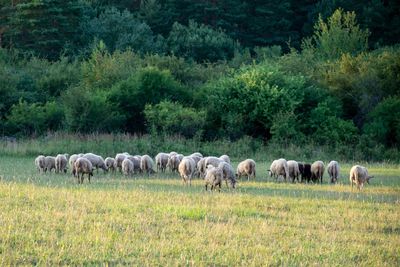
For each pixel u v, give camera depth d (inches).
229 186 1341.0
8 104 2657.5
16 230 794.2
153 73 2699.3
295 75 2851.9
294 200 1125.1
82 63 3159.5
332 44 3501.5
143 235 803.4
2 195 1048.2
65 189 1155.9
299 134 2475.4
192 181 1441.9
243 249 754.8
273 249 761.6
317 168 1539.1
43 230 805.2
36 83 2952.8
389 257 758.5
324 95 2736.2
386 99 2650.1
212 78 2935.5
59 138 2278.5
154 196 1104.2
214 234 820.0
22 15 3518.7
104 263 682.8
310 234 852.6
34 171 1581.0
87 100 2444.6
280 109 2549.2
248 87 2600.9
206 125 2568.9
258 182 1476.4
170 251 735.7
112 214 917.2
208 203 1057.5
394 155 2340.1
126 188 1234.6
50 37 3567.9
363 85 2758.4
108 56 3225.9
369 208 1075.9
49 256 698.8
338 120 2554.1
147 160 1616.6
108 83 2854.3
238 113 2583.7
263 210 1015.6
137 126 2657.5
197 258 711.7
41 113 2486.5
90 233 794.8
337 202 1122.7
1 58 3240.7
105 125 2493.8
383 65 2886.3
